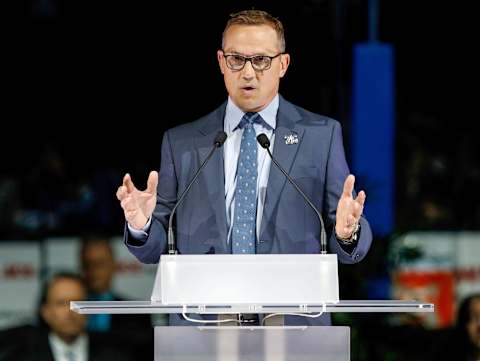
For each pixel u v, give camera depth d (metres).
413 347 17.38
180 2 23.75
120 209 21.88
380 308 8.12
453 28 23.89
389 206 18.34
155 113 24.31
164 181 10.04
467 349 17.08
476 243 18.64
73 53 24.64
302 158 9.73
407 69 24.16
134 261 18.56
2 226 21.09
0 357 16.25
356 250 9.06
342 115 19.77
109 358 16.72
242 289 8.30
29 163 24.31
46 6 24.50
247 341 8.22
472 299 17.08
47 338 16.47
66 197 21.97
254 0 19.70
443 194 22.50
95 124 24.45
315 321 9.44
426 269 18.14
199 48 23.94
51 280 16.67
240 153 9.77
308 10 19.61
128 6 24.14
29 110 25.22
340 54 19.69
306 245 9.58
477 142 23.72
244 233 9.58
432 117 24.12
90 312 8.00
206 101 24.17
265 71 9.41
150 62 24.22
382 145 18.39
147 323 17.59
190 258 8.32
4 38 24.72
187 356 8.20
